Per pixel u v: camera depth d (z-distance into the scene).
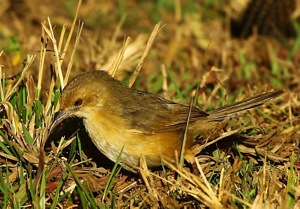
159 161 10.20
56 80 11.19
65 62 14.47
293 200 9.31
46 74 13.90
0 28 17.23
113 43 15.48
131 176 10.39
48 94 11.05
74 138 10.38
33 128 10.52
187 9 18.36
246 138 10.93
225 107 10.71
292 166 9.90
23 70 10.84
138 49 14.28
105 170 10.34
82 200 9.22
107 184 9.66
